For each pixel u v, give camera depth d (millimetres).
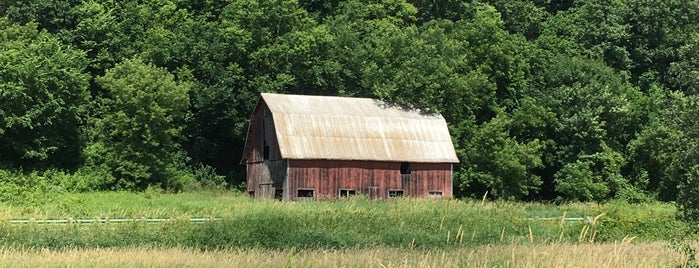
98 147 68375
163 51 75312
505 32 82438
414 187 67938
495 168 73125
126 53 75438
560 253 30531
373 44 80250
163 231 41562
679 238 24578
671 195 77375
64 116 67125
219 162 79375
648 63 90938
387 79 73750
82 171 66812
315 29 77375
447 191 68938
